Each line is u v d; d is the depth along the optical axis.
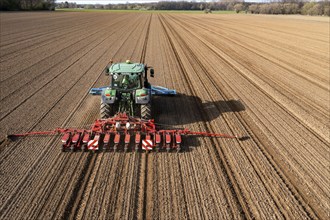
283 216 5.35
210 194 5.80
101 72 14.61
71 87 12.02
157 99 10.95
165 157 7.02
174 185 6.02
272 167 6.85
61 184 5.91
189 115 9.58
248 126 9.00
